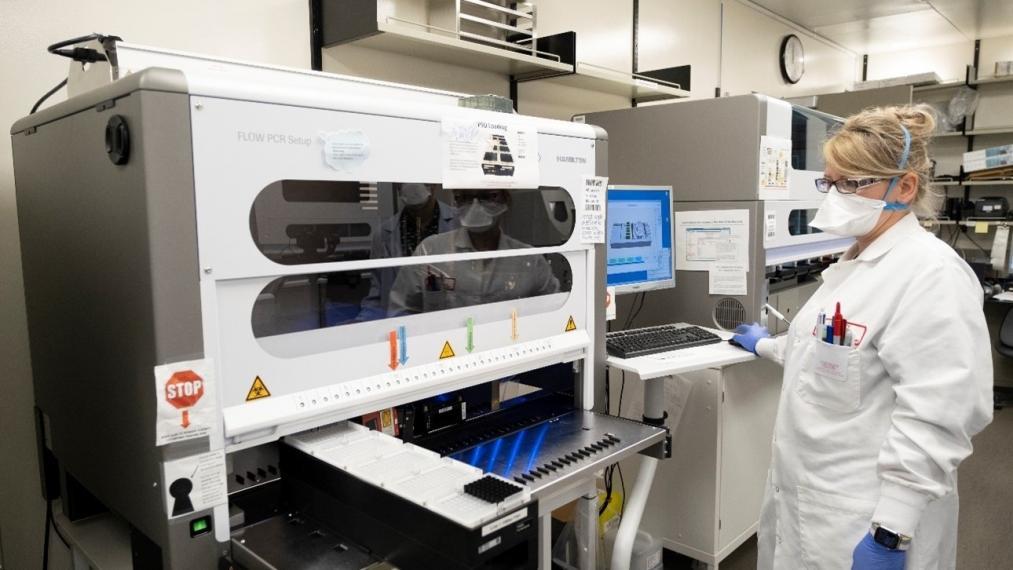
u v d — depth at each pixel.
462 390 1.49
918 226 1.31
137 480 1.04
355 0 1.88
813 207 2.55
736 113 2.18
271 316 1.11
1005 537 2.53
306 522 1.14
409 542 0.95
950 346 1.13
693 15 3.56
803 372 1.37
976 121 4.86
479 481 0.99
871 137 1.28
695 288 2.34
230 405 1.01
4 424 1.56
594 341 1.62
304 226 1.14
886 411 1.25
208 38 1.78
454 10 2.00
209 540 1.01
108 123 0.96
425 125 1.20
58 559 1.60
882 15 4.29
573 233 1.54
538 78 2.57
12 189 1.51
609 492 2.14
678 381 2.13
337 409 1.12
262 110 0.99
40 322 1.35
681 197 2.33
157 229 0.91
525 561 0.97
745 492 2.24
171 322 0.93
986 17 4.32
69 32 1.55
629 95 3.16
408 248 1.29
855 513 1.26
